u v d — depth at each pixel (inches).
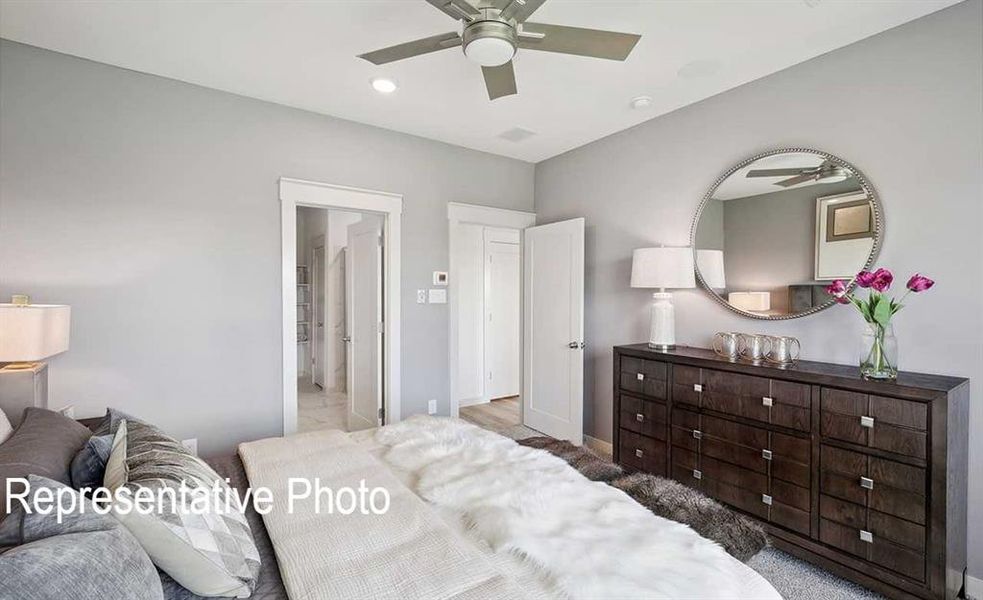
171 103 108.9
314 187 128.3
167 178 108.7
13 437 55.6
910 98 84.7
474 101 120.6
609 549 45.6
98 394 101.5
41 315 77.9
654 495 62.7
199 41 92.5
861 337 82.5
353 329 165.6
